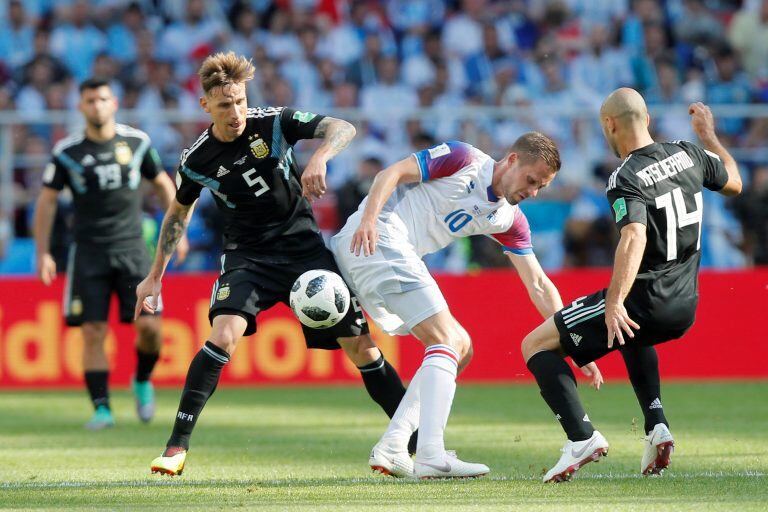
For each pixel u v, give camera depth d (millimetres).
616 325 15250
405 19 53688
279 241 17844
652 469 16531
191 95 50156
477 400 32344
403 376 36438
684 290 16281
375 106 48844
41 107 49094
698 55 50906
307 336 18062
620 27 51875
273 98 48562
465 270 40375
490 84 50156
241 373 36750
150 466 18922
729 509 13297
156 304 18281
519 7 53844
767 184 41500
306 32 51188
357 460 19828
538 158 16688
